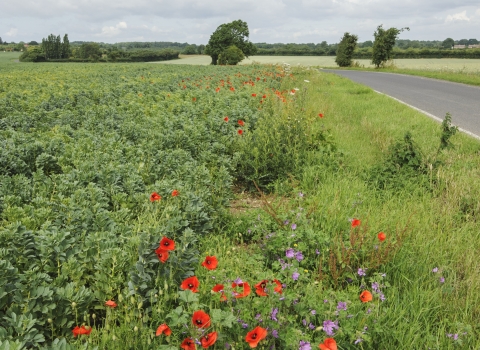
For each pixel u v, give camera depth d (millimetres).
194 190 5484
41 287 2941
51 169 6754
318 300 3279
